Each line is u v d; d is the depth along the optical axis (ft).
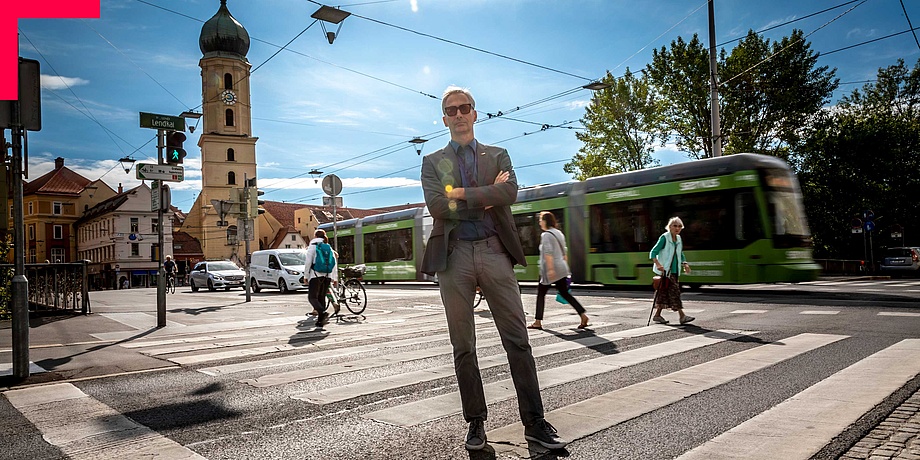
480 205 10.55
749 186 47.85
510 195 10.71
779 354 20.06
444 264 10.87
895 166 116.88
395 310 44.21
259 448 11.61
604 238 58.29
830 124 112.47
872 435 11.23
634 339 24.80
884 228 115.75
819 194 115.75
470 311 11.09
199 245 250.98
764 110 107.45
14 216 19.80
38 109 20.33
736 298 44.96
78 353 25.03
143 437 12.52
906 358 18.62
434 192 10.90
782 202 47.44
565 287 29.81
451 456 10.73
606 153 107.76
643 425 12.30
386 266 90.53
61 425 13.65
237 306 51.13
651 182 54.70
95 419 14.14
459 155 11.35
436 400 14.97
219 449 11.60
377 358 21.81
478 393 11.10
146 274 231.30
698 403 13.91
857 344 21.70
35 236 264.31
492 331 28.89
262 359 22.66
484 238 10.98
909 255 89.56
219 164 238.68
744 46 106.11
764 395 14.48
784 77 104.42
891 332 24.58
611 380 16.72
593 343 23.93
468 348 11.10
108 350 25.82
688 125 107.65
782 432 11.55
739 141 103.50
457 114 11.33
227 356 23.57
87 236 258.37
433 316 38.83
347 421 13.32
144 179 35.32
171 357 23.66
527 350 11.20
